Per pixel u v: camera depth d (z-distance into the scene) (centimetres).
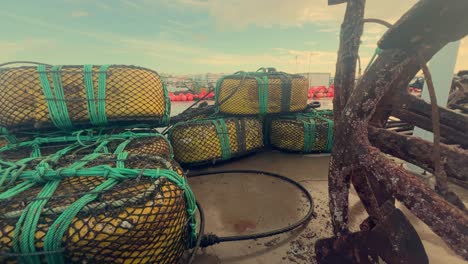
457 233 88
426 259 117
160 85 239
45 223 102
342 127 125
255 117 376
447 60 264
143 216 110
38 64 207
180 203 131
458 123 150
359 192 147
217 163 353
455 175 118
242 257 169
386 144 145
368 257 126
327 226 203
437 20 91
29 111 191
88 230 103
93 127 220
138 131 254
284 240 186
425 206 96
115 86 204
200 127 317
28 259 101
